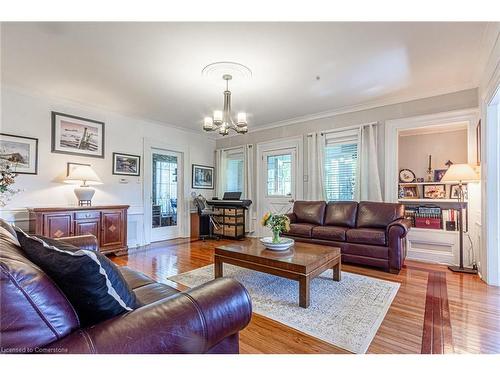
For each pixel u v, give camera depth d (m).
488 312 2.10
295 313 2.10
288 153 5.21
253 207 5.73
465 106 3.43
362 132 4.21
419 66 2.90
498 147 2.73
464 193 3.53
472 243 3.39
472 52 2.61
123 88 3.48
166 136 5.41
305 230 3.88
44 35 2.29
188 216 5.84
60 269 0.82
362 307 2.20
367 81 3.29
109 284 0.86
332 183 4.64
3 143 3.36
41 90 3.55
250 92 3.64
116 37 2.32
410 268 3.36
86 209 3.69
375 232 3.30
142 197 4.97
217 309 0.98
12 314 0.65
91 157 4.23
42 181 3.69
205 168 6.25
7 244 0.93
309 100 3.98
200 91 3.59
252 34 2.28
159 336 0.80
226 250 2.78
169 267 3.40
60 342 0.69
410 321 1.96
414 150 4.39
